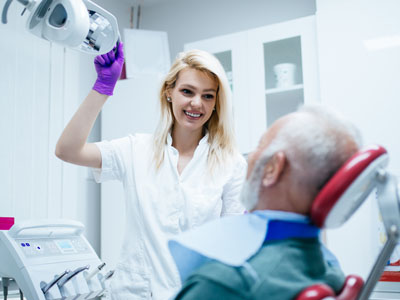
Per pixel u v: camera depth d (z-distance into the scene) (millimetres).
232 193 1570
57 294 1335
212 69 1473
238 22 3154
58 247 1496
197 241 661
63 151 1346
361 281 739
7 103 2244
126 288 1436
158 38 2973
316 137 671
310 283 626
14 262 1331
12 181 2240
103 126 2818
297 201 688
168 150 1552
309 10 2922
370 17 2291
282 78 2566
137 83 2754
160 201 1478
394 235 637
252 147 2584
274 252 659
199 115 1510
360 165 633
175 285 1400
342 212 691
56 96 2562
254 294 614
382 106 2213
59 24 1137
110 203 2689
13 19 2311
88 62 2895
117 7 3252
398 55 2215
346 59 2307
